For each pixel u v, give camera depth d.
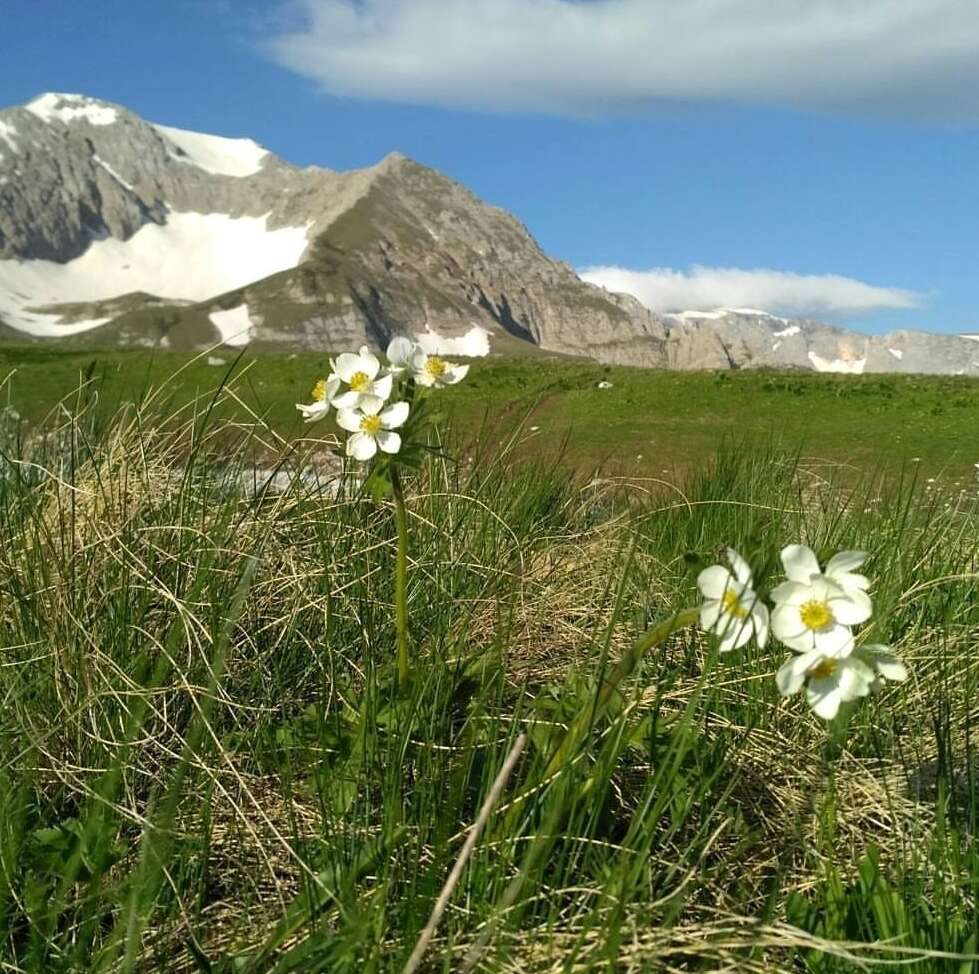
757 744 0.57
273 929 0.41
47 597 0.57
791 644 0.35
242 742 0.53
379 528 0.77
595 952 0.36
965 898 0.43
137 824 0.47
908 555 0.83
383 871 0.42
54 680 0.52
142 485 0.68
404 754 0.48
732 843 0.49
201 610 0.59
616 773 0.52
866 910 0.43
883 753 0.58
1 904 0.39
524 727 0.51
